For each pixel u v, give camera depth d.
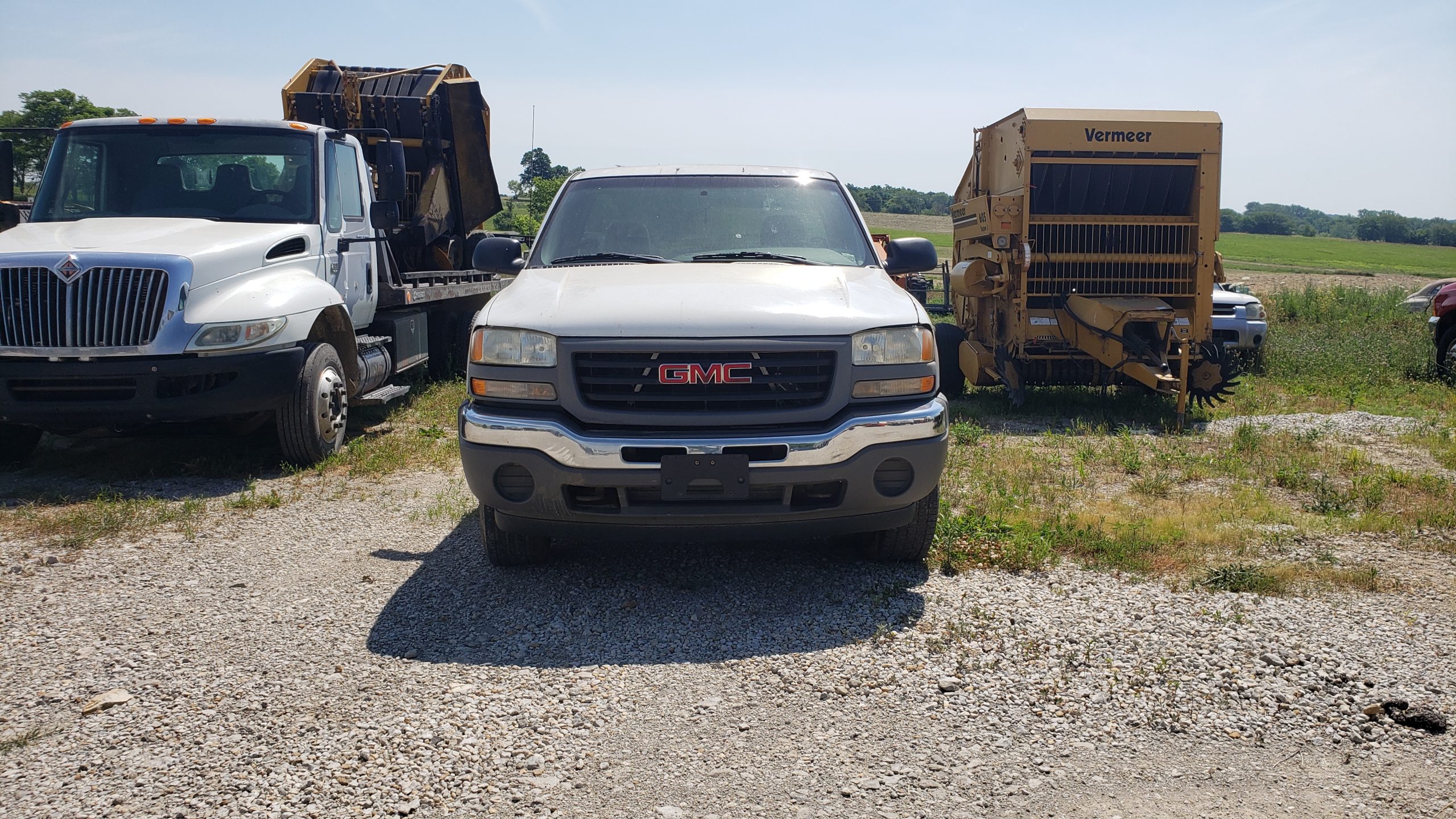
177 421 6.80
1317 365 13.88
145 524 5.72
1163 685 3.54
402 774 2.95
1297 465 7.23
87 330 6.40
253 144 8.01
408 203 11.86
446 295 10.70
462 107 12.23
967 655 3.80
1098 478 6.99
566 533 4.34
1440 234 150.50
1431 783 2.92
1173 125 10.02
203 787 2.88
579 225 5.71
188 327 6.50
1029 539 5.12
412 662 3.78
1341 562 4.96
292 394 7.02
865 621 4.16
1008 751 3.10
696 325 4.20
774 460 4.12
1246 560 4.98
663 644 3.95
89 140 7.92
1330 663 3.69
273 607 4.38
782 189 5.93
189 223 7.40
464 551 5.21
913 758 3.06
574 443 4.10
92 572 4.86
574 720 3.30
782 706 3.41
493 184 13.07
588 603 4.42
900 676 3.62
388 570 4.89
